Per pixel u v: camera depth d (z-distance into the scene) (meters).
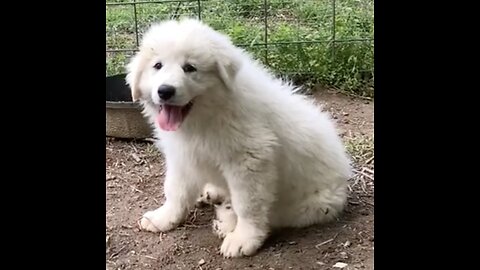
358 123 1.31
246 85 0.87
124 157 1.19
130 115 1.21
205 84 0.82
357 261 0.83
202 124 0.84
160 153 1.19
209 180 0.92
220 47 0.83
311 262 0.83
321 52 1.52
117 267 0.85
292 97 0.95
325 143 0.93
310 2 1.81
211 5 1.79
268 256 0.85
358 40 1.51
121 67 1.47
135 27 1.56
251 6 1.80
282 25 1.68
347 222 0.93
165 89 0.79
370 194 1.01
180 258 0.87
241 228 0.88
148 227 0.94
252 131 0.85
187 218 0.97
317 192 0.92
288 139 0.89
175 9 1.74
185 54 0.81
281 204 0.92
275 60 1.51
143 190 1.07
